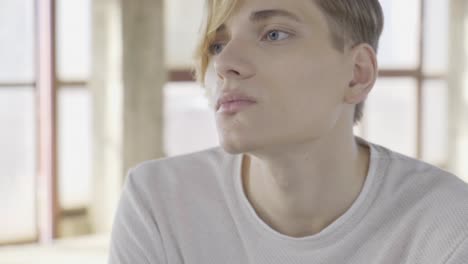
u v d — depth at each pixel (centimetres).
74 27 528
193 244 85
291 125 71
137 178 93
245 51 70
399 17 700
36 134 529
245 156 86
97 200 539
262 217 81
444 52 721
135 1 526
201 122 602
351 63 76
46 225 530
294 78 70
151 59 535
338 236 77
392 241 77
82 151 537
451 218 76
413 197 80
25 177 526
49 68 523
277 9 70
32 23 521
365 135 693
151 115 539
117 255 89
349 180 79
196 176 90
